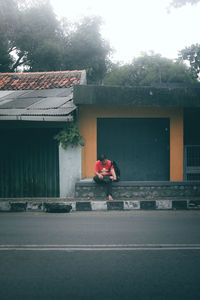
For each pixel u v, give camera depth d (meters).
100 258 5.07
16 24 33.69
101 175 10.05
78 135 10.73
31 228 7.13
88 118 12.07
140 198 10.31
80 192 10.57
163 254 5.26
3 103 11.89
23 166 11.00
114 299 3.70
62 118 10.25
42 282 4.16
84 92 10.61
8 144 11.04
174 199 10.02
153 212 9.27
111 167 10.15
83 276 4.34
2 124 10.88
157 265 4.75
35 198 10.73
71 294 3.82
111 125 12.37
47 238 6.24
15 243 5.91
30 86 14.60
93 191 10.55
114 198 10.40
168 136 12.44
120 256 5.16
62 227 7.22
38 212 9.52
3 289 3.96
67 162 10.73
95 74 43.22
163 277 4.30
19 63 37.31
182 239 6.14
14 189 11.04
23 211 9.73
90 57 42.03
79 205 9.67
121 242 5.94
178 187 10.48
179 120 12.25
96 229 6.99
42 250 5.49
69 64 39.94
